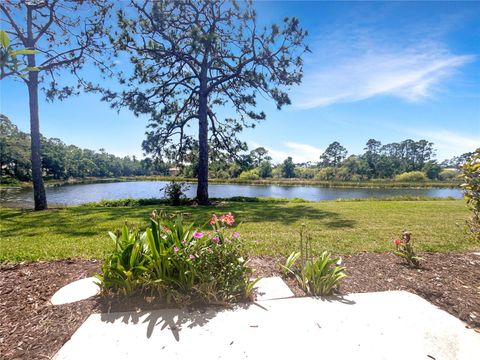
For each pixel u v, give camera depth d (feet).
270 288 9.28
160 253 8.30
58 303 8.10
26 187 112.78
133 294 8.38
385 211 29.73
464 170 8.69
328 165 259.19
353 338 6.63
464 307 8.00
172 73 44.39
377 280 9.92
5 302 8.18
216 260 8.64
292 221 23.35
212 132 48.39
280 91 39.88
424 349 6.23
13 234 18.33
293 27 35.73
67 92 36.73
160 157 47.21
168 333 6.82
